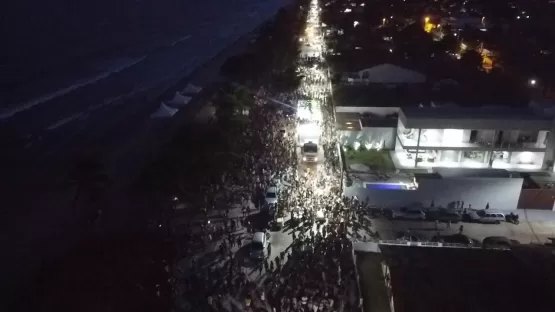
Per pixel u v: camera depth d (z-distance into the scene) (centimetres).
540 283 2989
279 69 10706
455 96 7094
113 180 5428
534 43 11462
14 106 9400
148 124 7738
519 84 7900
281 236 4053
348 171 5188
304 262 3669
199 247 3928
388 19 16638
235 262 3716
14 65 12656
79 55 14675
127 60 14575
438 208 4516
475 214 4391
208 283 3481
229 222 4294
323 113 6988
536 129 5178
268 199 4494
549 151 5231
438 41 11319
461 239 3941
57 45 15488
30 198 5100
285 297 3297
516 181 4444
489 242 3859
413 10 17588
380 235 4091
